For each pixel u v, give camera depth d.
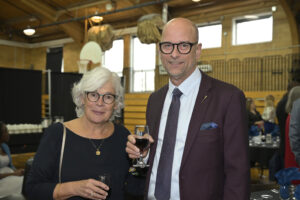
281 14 8.81
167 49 1.56
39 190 1.50
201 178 1.44
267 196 1.92
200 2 10.01
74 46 14.16
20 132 6.04
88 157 1.62
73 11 11.49
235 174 1.40
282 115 3.86
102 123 1.65
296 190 1.71
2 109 6.49
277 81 8.73
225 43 9.84
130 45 12.08
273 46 8.95
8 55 15.27
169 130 1.58
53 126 1.67
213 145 1.45
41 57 15.42
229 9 9.69
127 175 1.82
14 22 13.93
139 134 1.59
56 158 1.60
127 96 10.83
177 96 1.61
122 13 11.48
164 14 8.56
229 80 9.65
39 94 7.01
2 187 3.15
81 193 1.45
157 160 1.62
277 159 4.06
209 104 1.51
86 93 1.60
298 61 8.30
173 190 1.51
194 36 1.55
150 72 11.60
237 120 1.45
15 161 5.81
